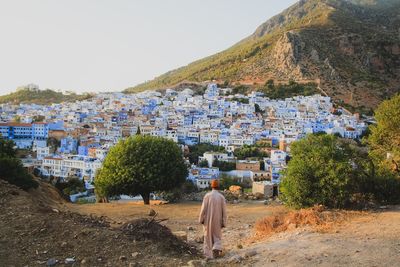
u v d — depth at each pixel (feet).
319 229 49.98
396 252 39.24
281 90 529.04
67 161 303.27
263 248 43.96
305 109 462.60
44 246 40.37
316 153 69.41
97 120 447.83
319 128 399.03
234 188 171.12
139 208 96.07
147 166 118.01
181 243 46.29
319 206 63.52
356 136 376.27
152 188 118.21
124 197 230.27
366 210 65.10
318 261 37.47
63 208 88.89
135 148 121.80
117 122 443.32
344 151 73.67
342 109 465.88
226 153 335.06
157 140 126.31
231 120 448.24
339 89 510.17
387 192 73.41
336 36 602.03
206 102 520.42
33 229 43.68
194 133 393.50
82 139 373.40
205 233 42.60
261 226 59.57
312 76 537.24
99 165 291.17
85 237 42.60
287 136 363.76
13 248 39.47
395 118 95.71
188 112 481.87
